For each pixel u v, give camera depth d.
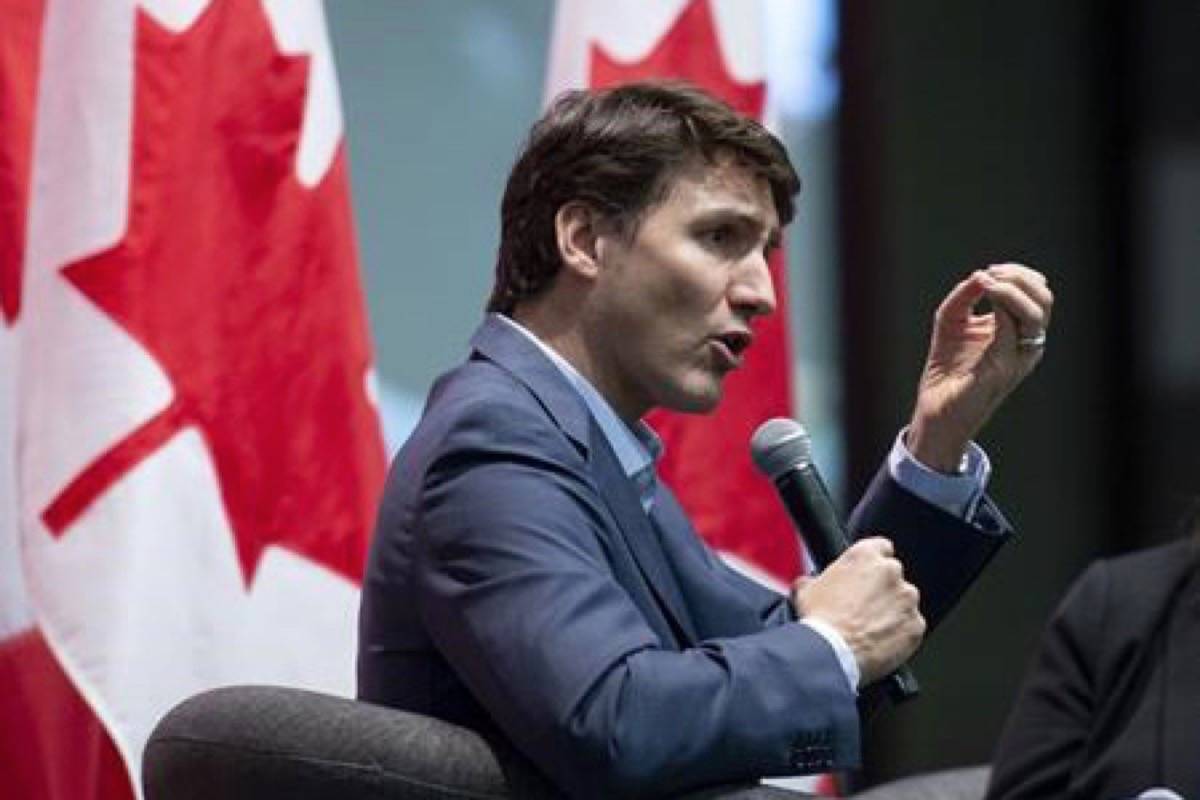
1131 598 7.15
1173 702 6.88
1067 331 12.61
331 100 7.22
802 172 11.82
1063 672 7.16
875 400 11.88
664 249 5.28
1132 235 12.68
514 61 10.38
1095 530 12.65
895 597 5.05
